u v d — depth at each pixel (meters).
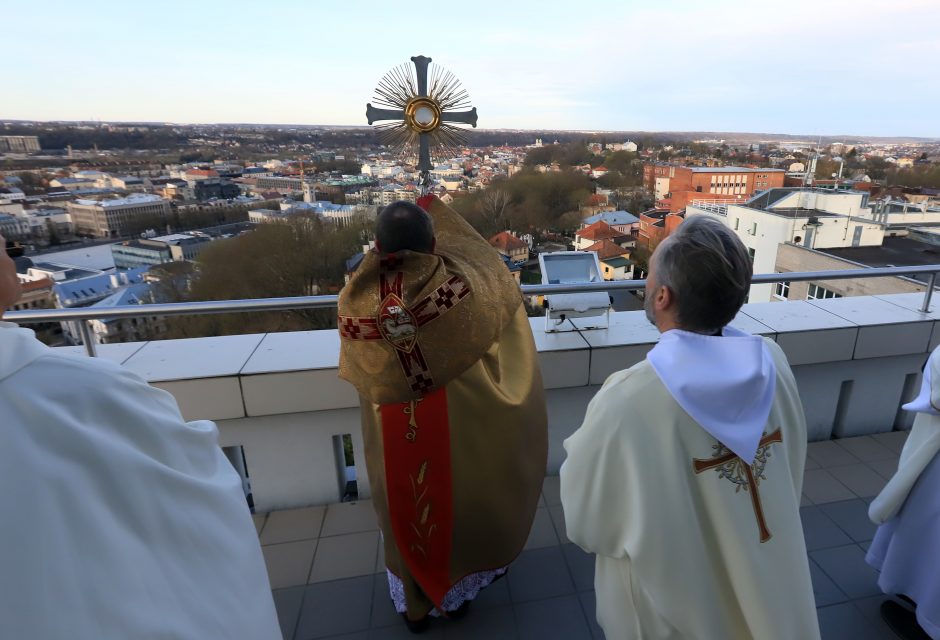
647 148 123.75
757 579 0.99
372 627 1.84
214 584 0.88
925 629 1.66
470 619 1.86
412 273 1.40
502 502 1.69
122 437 0.83
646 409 1.00
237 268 27.91
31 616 0.64
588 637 1.78
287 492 2.43
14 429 0.70
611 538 1.06
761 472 1.02
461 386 1.52
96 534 0.72
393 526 1.64
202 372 2.19
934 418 1.63
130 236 64.81
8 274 0.80
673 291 0.99
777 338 2.59
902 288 19.11
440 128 1.84
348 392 2.25
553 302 2.56
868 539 2.18
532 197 57.06
